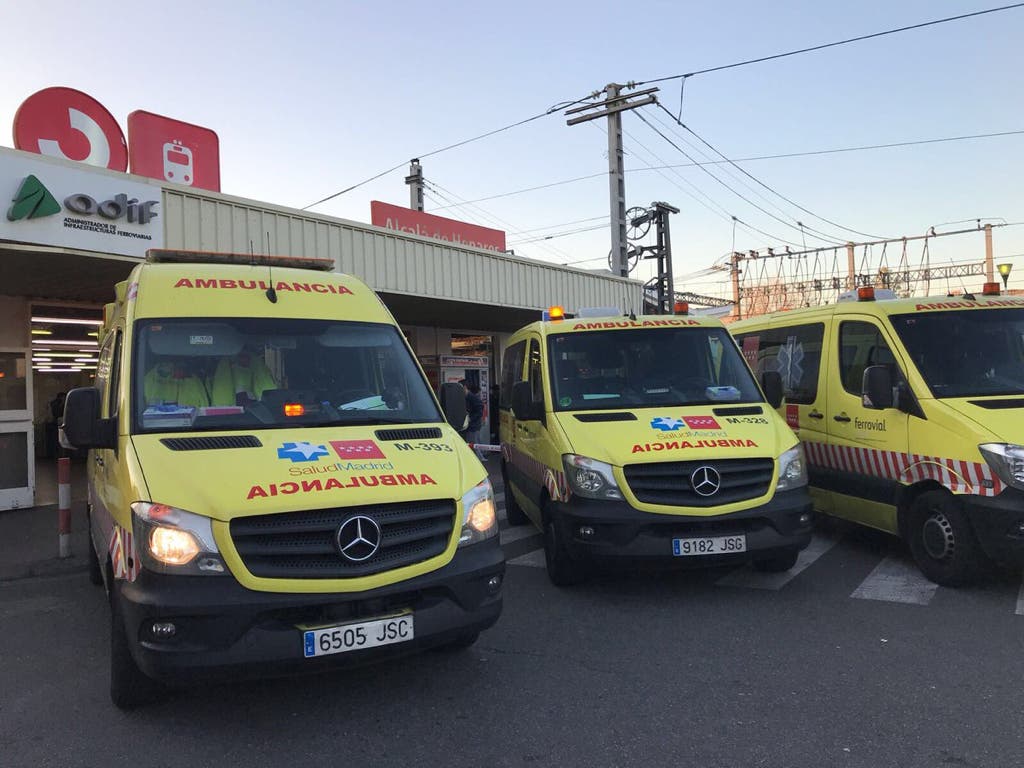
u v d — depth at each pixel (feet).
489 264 48.70
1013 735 10.90
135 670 12.07
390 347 15.97
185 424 13.00
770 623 16.05
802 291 122.42
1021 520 16.14
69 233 26.43
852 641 14.83
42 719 12.34
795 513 17.40
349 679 13.60
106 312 21.30
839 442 22.08
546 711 12.17
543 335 22.15
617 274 69.82
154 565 10.67
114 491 12.84
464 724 11.78
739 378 21.35
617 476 17.20
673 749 10.82
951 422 17.83
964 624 15.55
